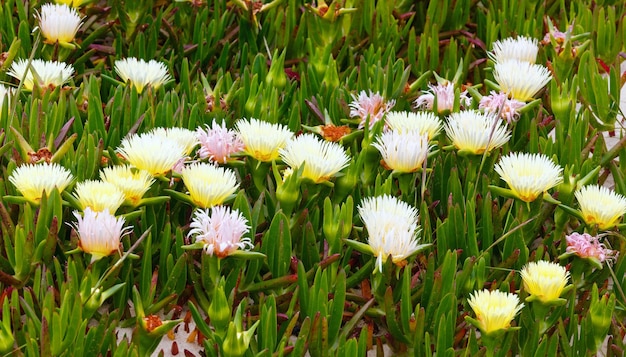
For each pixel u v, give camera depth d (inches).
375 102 60.8
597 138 61.1
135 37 70.4
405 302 50.5
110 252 49.1
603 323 51.2
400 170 54.6
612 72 67.1
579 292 55.4
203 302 51.9
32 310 47.6
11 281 50.6
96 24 72.2
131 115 60.7
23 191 51.1
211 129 58.0
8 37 68.5
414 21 77.0
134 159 52.3
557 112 63.2
